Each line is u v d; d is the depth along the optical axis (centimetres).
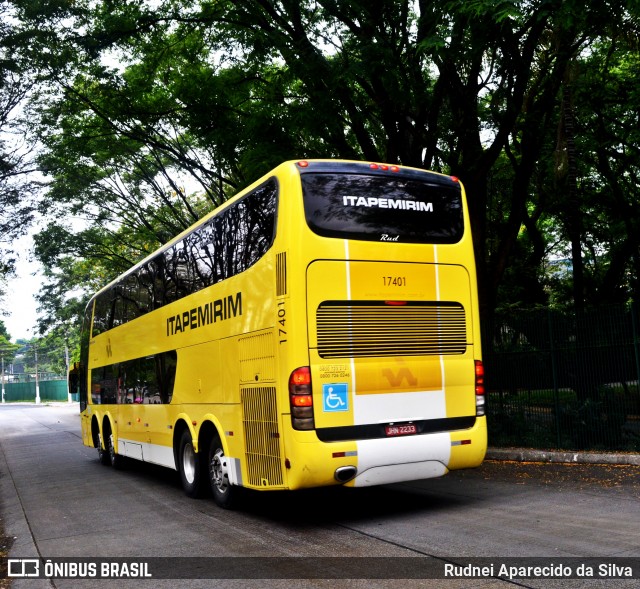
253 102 1727
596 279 2195
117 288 1470
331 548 643
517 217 1611
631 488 856
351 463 710
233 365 840
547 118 1573
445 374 779
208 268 938
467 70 1508
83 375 1811
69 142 2030
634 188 2133
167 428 1091
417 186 799
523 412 1273
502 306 1927
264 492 989
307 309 711
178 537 735
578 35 1393
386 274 755
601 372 1167
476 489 926
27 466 1664
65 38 1582
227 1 1553
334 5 1316
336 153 1548
